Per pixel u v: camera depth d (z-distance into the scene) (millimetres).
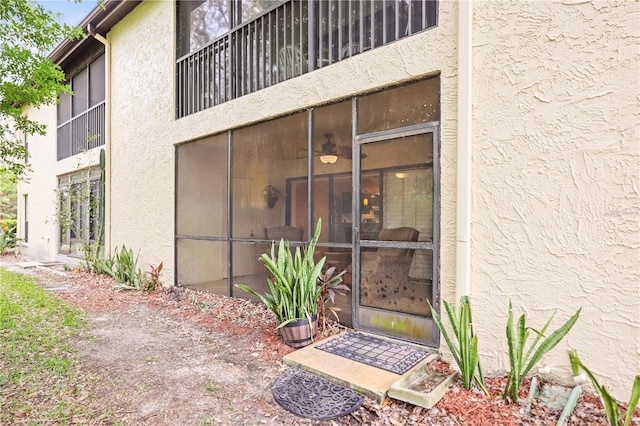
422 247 3398
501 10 2900
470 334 2666
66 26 6492
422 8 3527
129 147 7711
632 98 2381
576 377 2287
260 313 4793
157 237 6887
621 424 2152
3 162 8305
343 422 2357
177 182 6559
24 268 9719
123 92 7922
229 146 5586
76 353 3572
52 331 4262
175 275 6492
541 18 2721
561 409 2361
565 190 2609
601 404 2363
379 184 3766
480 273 2963
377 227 3771
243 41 5438
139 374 3088
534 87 2744
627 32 2398
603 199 2469
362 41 4023
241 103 5277
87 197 9320
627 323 2379
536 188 2725
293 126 4695
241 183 5426
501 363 2859
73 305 5516
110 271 7797
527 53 2775
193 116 6133
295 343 3580
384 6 3775
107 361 3375
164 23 6797
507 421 2266
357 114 3959
